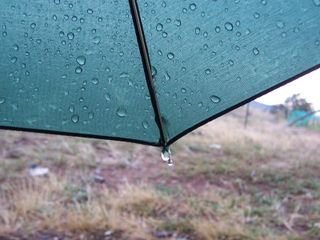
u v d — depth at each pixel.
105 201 1.29
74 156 1.67
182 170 1.60
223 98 0.30
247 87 0.29
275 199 1.37
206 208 1.25
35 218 1.17
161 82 0.31
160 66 0.30
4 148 1.69
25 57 0.31
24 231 1.11
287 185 1.50
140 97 0.32
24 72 0.31
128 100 0.32
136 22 0.29
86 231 1.12
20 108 0.32
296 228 1.18
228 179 1.54
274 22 0.28
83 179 1.46
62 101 0.32
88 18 0.30
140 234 1.10
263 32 0.29
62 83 0.32
